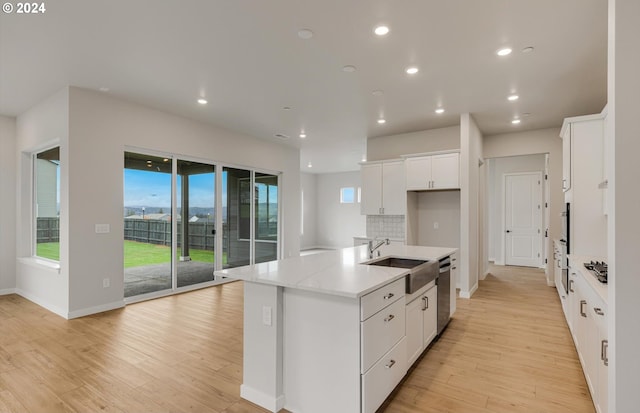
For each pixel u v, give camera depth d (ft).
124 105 14.78
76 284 13.32
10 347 10.52
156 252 16.58
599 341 6.83
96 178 13.85
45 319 13.09
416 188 18.53
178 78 12.38
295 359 7.25
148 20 8.62
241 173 21.20
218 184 19.44
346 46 10.00
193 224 18.28
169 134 16.58
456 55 10.50
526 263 26.35
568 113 16.30
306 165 33.30
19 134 16.80
